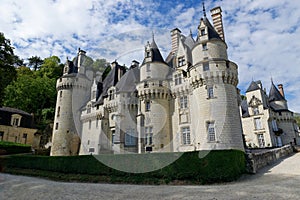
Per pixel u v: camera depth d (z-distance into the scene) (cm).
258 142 3325
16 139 3369
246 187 793
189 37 2403
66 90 2820
